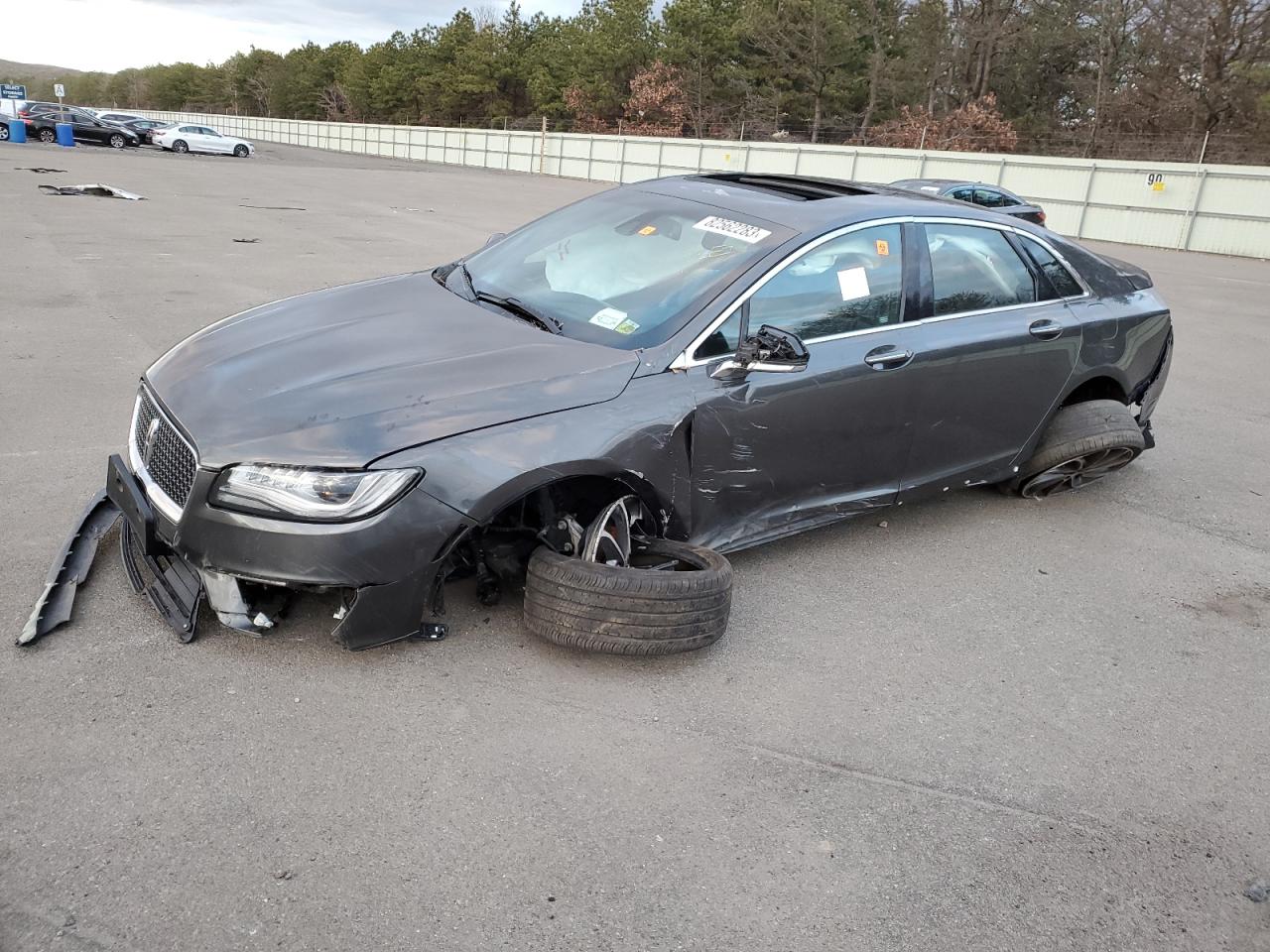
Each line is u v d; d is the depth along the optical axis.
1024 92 52.38
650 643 3.12
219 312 8.47
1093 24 48.38
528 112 78.94
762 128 50.34
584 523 3.34
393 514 2.81
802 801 2.72
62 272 9.85
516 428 3.00
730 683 3.27
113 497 3.34
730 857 2.49
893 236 4.11
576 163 48.16
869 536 4.65
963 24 49.72
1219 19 39.34
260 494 2.77
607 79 62.88
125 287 9.32
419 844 2.42
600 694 3.12
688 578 3.13
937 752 3.02
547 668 3.21
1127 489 5.61
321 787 2.57
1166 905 2.47
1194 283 17.67
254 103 130.50
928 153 32.44
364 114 95.31
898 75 51.59
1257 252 25.14
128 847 2.31
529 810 2.57
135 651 3.07
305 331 3.54
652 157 43.38
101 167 27.38
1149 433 5.51
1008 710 3.29
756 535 3.82
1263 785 3.00
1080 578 4.38
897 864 2.53
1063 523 5.01
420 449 2.86
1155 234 27.08
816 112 51.59
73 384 6.02
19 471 4.49
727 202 4.15
